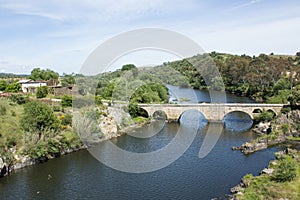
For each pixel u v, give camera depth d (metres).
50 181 44.16
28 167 50.62
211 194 37.81
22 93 90.19
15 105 69.94
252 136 68.31
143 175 43.69
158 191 38.75
